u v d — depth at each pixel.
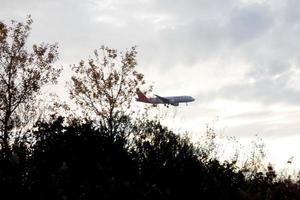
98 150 20.00
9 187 15.84
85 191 17.06
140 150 23.69
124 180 18.83
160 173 21.38
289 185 25.56
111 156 20.14
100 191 17.19
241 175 25.58
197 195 21.34
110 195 17.23
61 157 19.20
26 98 47.78
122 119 25.09
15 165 16.83
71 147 19.70
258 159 32.31
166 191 19.34
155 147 24.22
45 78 50.66
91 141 20.31
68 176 17.52
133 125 25.56
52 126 21.06
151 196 18.64
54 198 16.11
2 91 47.00
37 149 19.55
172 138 26.20
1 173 16.23
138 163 22.00
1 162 16.97
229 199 22.42
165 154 23.36
